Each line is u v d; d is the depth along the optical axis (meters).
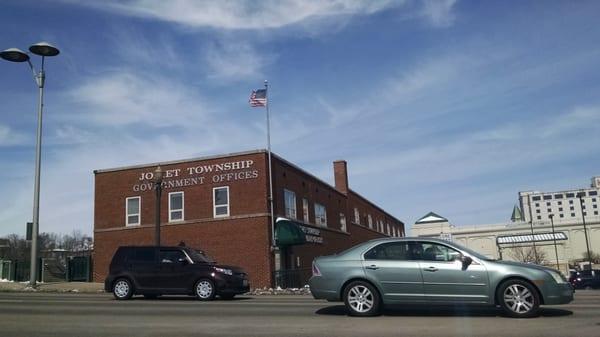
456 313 11.72
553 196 156.12
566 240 127.88
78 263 34.66
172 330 9.96
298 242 30.73
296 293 23.83
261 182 31.00
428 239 11.50
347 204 50.06
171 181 32.41
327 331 9.59
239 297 19.58
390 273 11.28
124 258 18.23
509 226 134.50
